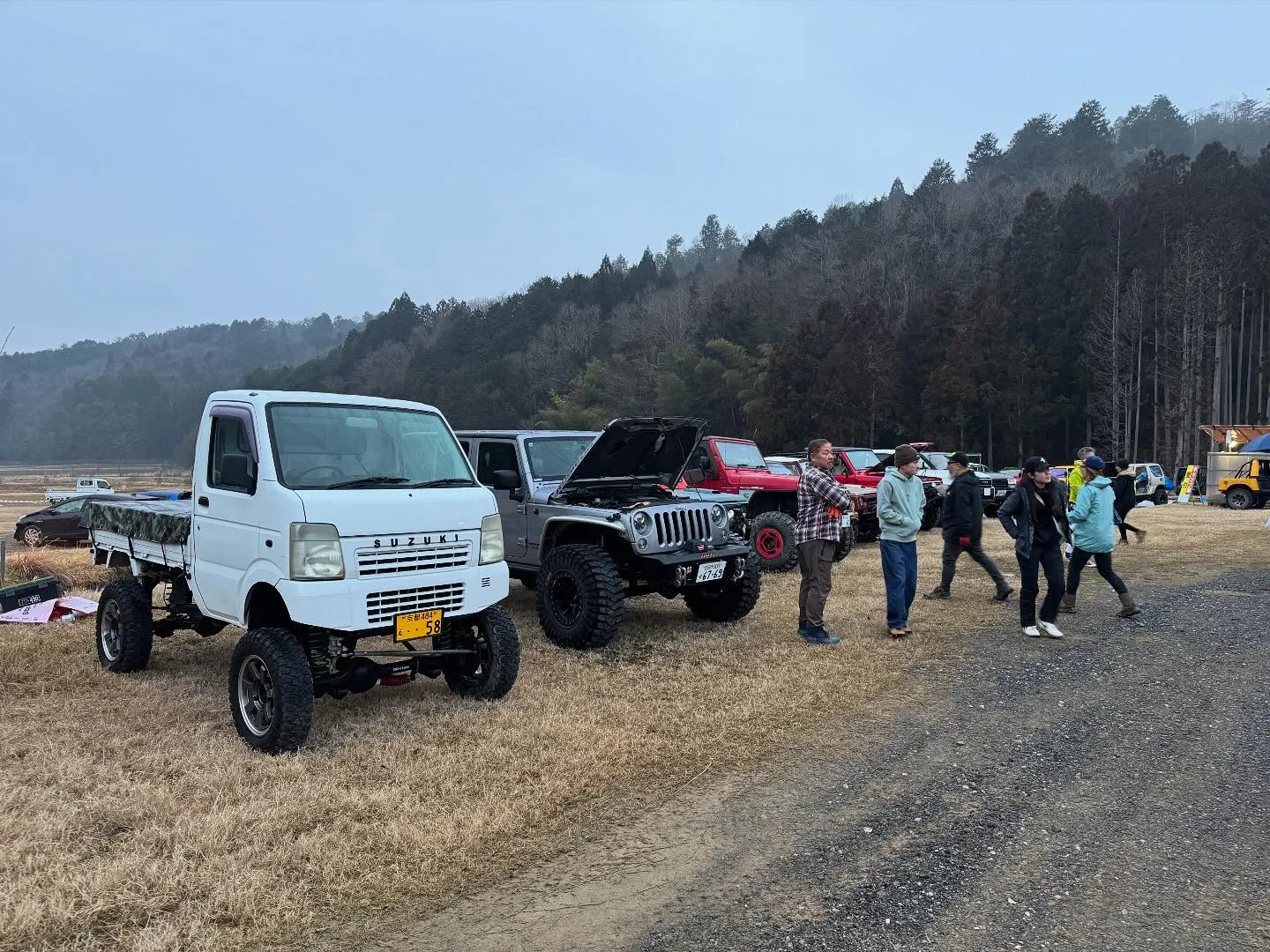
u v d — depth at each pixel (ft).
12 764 15.23
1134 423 150.20
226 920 10.41
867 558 41.09
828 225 295.28
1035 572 25.26
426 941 10.00
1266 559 41.52
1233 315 147.84
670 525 24.04
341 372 384.68
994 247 226.17
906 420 152.56
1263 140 370.32
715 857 12.05
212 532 17.30
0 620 26.76
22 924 9.99
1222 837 12.52
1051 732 17.28
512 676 18.43
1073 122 371.56
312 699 15.39
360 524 15.70
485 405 278.87
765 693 19.45
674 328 243.81
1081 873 11.51
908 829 12.90
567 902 10.85
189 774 14.60
